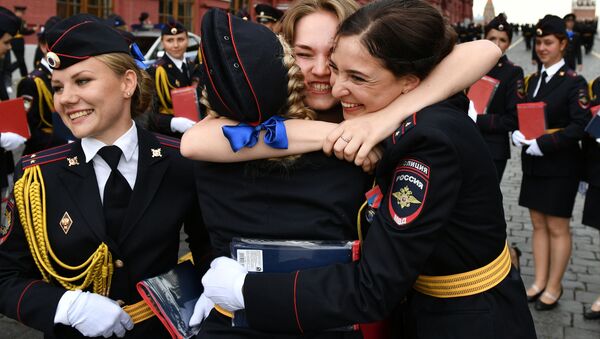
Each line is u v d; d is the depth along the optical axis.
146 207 1.78
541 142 3.71
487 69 1.50
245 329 1.44
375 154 1.41
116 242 1.77
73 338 1.76
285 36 1.62
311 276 1.34
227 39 1.38
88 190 1.76
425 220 1.28
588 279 4.39
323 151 1.41
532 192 3.88
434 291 1.48
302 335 1.41
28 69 12.94
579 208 6.28
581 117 3.63
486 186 1.39
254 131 1.39
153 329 1.84
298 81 1.46
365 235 1.46
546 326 3.67
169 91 5.36
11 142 3.93
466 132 1.37
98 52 1.66
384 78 1.37
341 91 1.42
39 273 1.85
